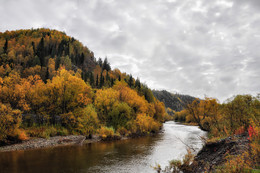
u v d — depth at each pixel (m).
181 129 58.94
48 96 33.16
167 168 13.51
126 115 42.66
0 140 20.50
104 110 42.31
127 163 16.36
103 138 31.66
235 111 19.39
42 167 14.39
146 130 43.31
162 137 37.34
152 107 64.12
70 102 34.41
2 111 21.03
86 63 187.88
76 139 28.98
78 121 33.25
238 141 11.92
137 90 82.12
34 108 32.34
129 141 31.20
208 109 26.17
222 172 7.52
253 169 6.70
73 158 17.75
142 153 20.83
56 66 124.69
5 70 83.44
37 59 118.69
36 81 33.50
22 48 145.38
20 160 16.03
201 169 10.98
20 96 28.45
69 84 34.03
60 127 32.53
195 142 29.03
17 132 22.38
